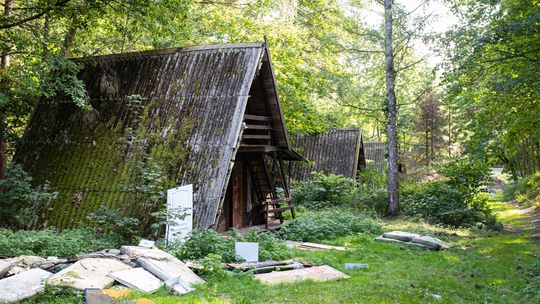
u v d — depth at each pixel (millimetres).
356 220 17844
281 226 16750
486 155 22000
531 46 15516
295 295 8305
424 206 21641
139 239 12648
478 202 20422
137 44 24016
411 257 12781
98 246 11812
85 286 7867
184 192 13469
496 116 19891
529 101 18188
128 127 15586
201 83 15398
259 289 8656
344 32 29141
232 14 25438
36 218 14625
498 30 14906
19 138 17094
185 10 17453
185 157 14203
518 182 35844
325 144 31297
